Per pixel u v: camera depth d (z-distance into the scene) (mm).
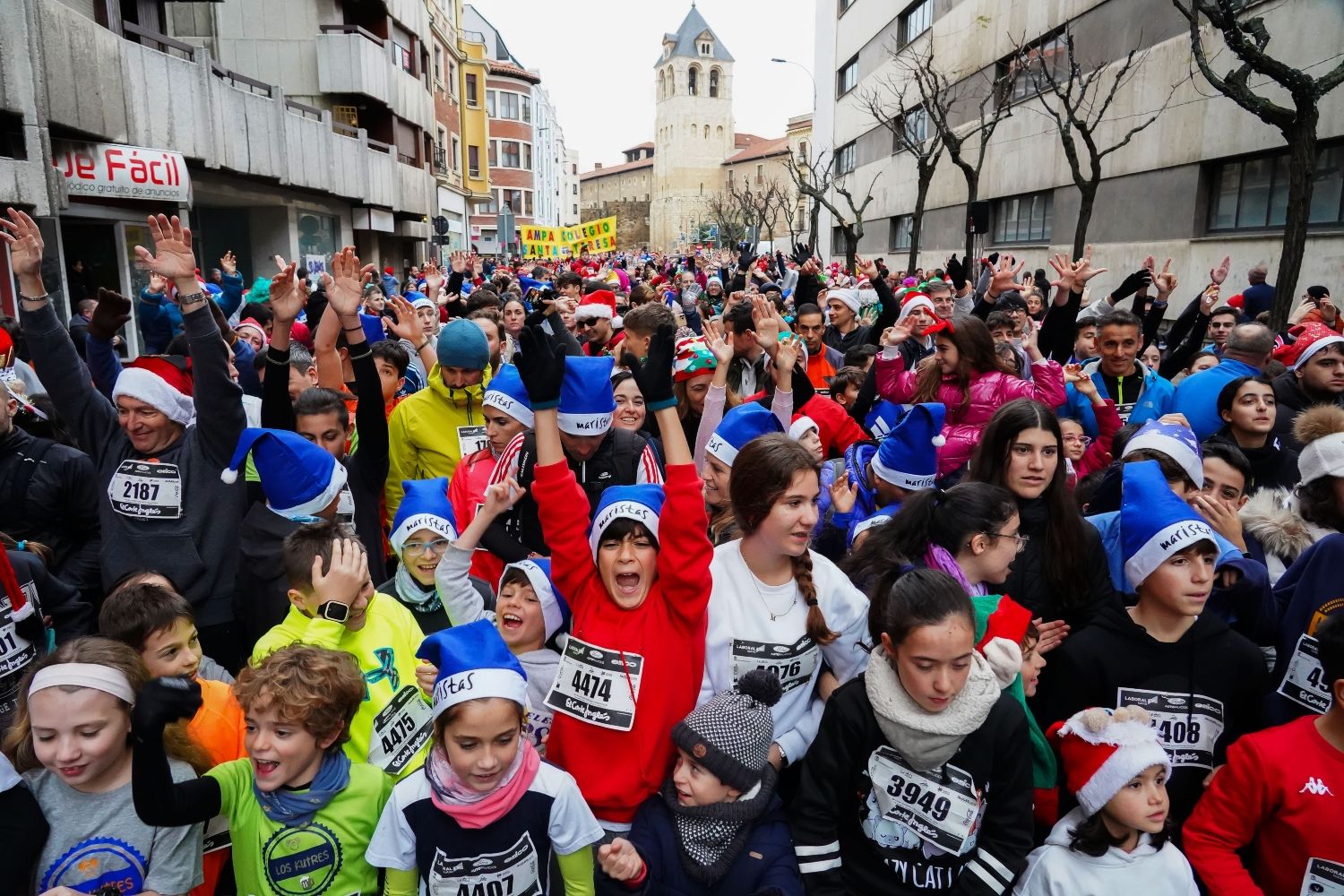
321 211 22219
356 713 2623
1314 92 8703
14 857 2127
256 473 3703
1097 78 16969
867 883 2430
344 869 2318
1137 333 5285
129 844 2242
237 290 8609
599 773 2574
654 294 10727
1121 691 2637
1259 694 2666
